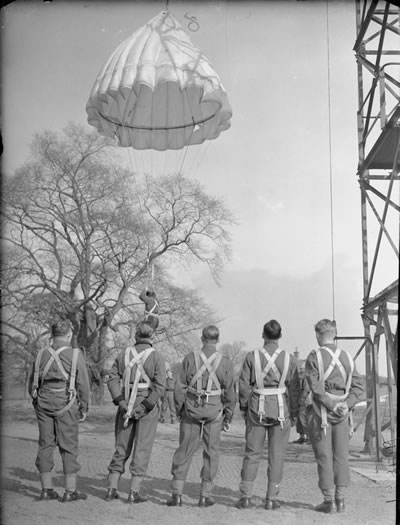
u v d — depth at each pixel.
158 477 7.53
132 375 6.43
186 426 6.39
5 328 20.53
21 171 20.89
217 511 6.15
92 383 21.70
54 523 5.67
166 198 24.06
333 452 6.37
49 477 6.41
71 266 23.80
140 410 6.38
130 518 5.85
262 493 6.90
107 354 22.73
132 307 24.05
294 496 6.70
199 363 6.44
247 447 6.35
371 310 10.39
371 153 10.65
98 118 14.38
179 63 12.70
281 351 6.40
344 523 5.89
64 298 22.77
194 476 7.72
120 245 24.23
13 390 17.53
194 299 23.78
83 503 6.27
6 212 20.98
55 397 6.43
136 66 12.42
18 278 21.53
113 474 6.42
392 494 6.72
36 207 22.62
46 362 6.51
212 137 14.84
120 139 14.79
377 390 9.27
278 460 6.29
